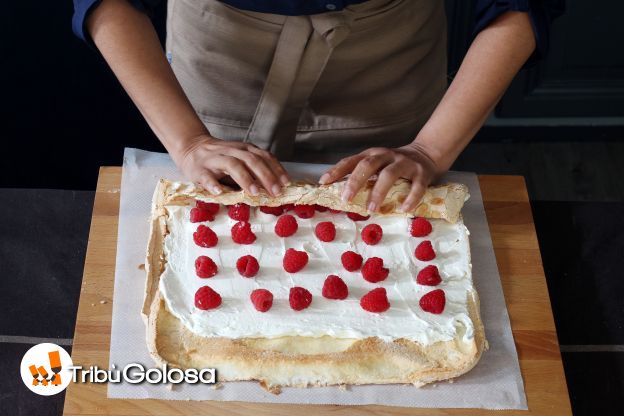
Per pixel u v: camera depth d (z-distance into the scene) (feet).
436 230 5.53
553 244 5.77
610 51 9.41
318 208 5.60
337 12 5.55
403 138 6.64
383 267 5.24
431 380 4.77
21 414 4.68
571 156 10.15
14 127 8.45
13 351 4.94
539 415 4.71
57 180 8.52
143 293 5.17
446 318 5.02
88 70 8.62
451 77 8.60
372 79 6.19
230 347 4.82
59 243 5.53
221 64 6.05
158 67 5.46
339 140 6.61
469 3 9.04
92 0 5.19
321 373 4.75
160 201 5.52
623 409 4.93
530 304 5.29
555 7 5.41
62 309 5.17
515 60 5.42
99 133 8.70
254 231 5.45
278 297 5.08
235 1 5.53
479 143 10.29
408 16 5.86
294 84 5.92
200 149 5.47
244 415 4.59
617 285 5.54
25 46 8.31
